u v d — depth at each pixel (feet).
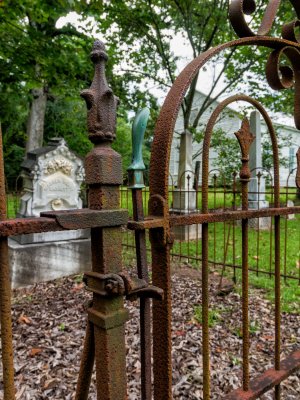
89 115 2.56
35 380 7.54
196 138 38.47
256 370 7.74
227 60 36.60
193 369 7.86
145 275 2.82
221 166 36.40
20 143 58.18
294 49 4.49
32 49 21.68
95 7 22.30
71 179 17.48
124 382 2.63
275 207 4.40
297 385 7.25
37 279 14.79
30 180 16.58
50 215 2.23
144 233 2.84
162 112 3.00
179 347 8.78
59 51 22.59
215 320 10.27
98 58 2.53
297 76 5.02
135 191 2.80
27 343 9.18
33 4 20.94
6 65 23.26
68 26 33.88
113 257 2.57
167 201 2.94
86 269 16.56
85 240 16.56
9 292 2.10
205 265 3.49
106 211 2.49
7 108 49.83
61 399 6.93
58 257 15.49
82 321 10.53
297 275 14.25
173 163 52.49
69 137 57.67
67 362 8.26
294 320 10.29
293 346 8.81
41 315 11.09
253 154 25.66
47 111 56.54
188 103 38.50
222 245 19.99
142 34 37.22
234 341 9.12
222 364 8.07
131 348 8.71
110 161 2.53
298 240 21.50
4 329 2.10
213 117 3.43
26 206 16.38
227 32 35.91
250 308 11.14
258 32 3.99
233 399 3.77
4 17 20.31
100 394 2.60
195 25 36.52
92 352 2.73
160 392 3.05
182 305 11.43
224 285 12.65
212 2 33.71
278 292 4.42
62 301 12.41
